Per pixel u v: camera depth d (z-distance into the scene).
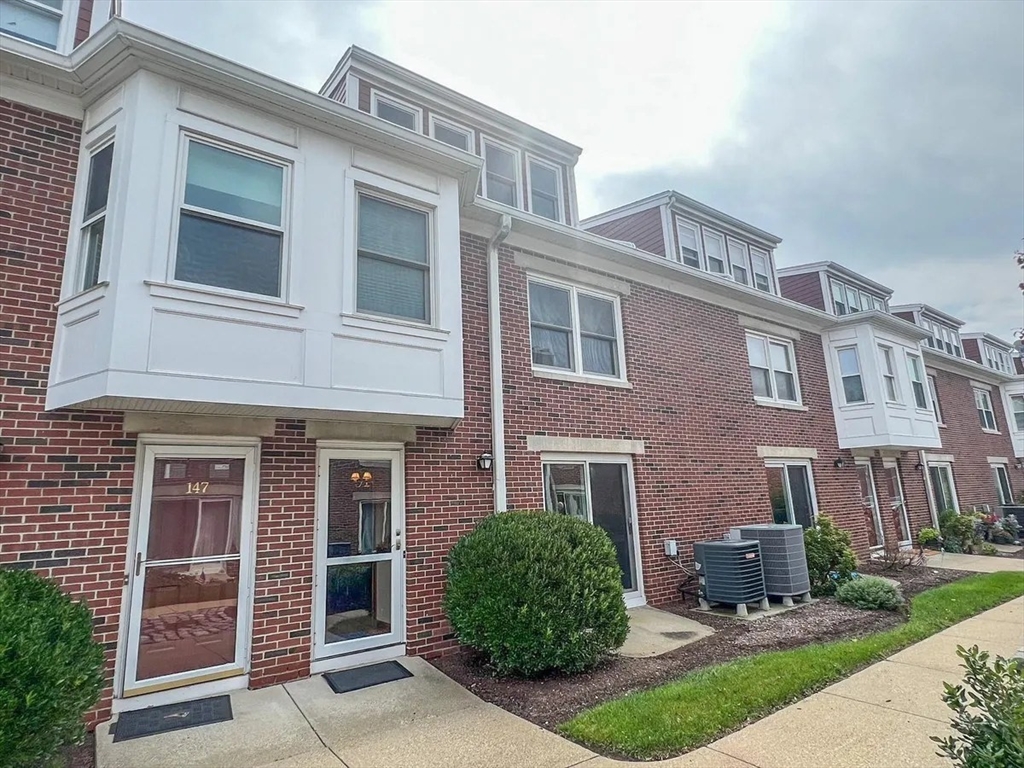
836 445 13.64
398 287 6.48
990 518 16.89
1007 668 2.93
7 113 5.22
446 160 6.87
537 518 6.36
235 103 5.61
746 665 5.70
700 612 8.35
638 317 10.02
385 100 9.48
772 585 8.72
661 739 4.10
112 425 5.11
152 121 5.10
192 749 4.18
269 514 5.77
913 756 3.83
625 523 9.02
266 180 5.72
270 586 5.65
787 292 18.19
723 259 14.22
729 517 10.33
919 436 14.42
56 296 5.13
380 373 5.97
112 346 4.53
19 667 3.13
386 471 6.71
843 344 14.15
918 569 11.59
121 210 4.83
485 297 7.98
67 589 4.68
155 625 5.09
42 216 5.21
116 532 4.98
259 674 5.44
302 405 5.40
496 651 5.58
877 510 14.31
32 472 4.72
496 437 7.55
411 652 6.36
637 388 9.59
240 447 5.79
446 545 6.87
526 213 8.30
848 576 9.59
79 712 3.49
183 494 5.42
